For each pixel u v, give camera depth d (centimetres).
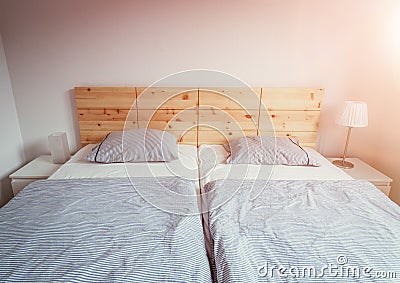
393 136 220
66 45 213
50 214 128
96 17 206
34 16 205
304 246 110
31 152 242
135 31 211
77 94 220
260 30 213
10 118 222
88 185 157
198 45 215
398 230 122
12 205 136
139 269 96
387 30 210
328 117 236
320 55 219
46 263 98
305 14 209
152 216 128
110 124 229
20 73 219
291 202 144
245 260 101
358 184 167
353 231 121
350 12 209
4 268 96
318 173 187
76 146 242
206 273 97
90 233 115
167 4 204
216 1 205
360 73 223
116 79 223
